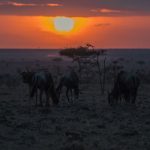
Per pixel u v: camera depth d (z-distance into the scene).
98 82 104.81
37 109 51.22
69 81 56.69
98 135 36.25
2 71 172.88
